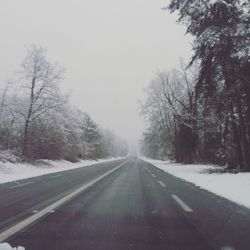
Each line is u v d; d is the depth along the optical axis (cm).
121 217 748
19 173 2562
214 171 2498
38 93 3750
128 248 502
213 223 690
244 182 1499
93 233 596
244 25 1823
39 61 3728
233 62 2012
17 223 681
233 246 521
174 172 2581
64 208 872
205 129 2945
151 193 1212
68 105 4778
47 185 1533
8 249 465
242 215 781
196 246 518
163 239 558
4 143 3916
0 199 1054
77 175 2283
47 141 4231
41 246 511
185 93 4381
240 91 2059
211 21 2006
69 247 505
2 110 3884
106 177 2064
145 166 4009
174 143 5044
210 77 2133
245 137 2148
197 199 1051
